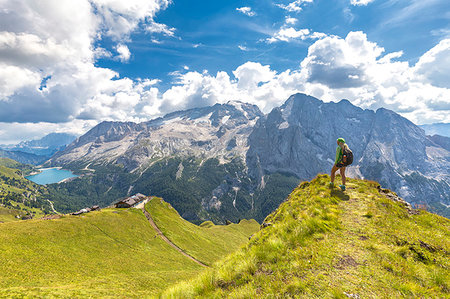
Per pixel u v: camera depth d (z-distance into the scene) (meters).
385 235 8.53
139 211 107.50
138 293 34.50
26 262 44.38
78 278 42.59
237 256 9.50
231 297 6.72
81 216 80.69
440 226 9.33
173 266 67.44
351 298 5.38
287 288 6.17
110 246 68.56
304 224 9.35
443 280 5.91
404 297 5.36
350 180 16.62
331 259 7.20
